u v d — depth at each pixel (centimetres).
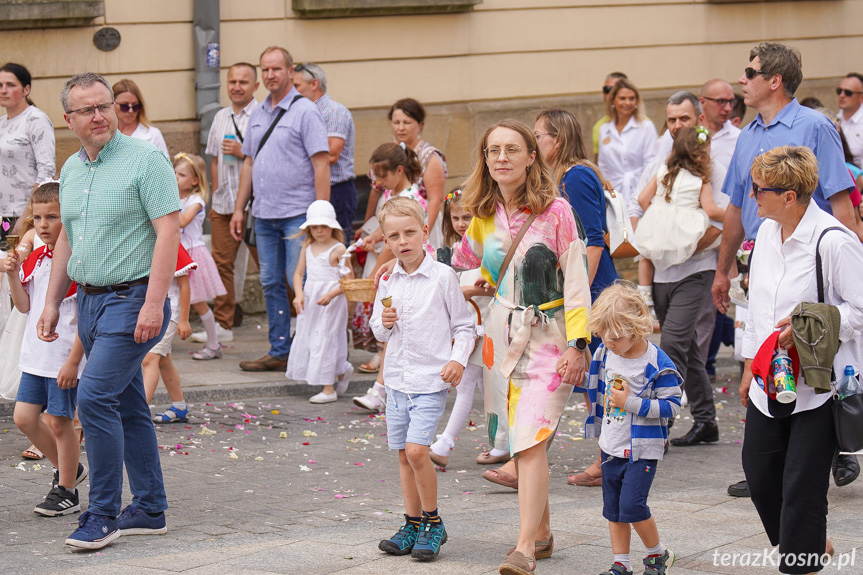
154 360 972
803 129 761
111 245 638
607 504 580
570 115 785
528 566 557
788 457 534
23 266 757
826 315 516
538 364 586
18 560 608
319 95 1301
